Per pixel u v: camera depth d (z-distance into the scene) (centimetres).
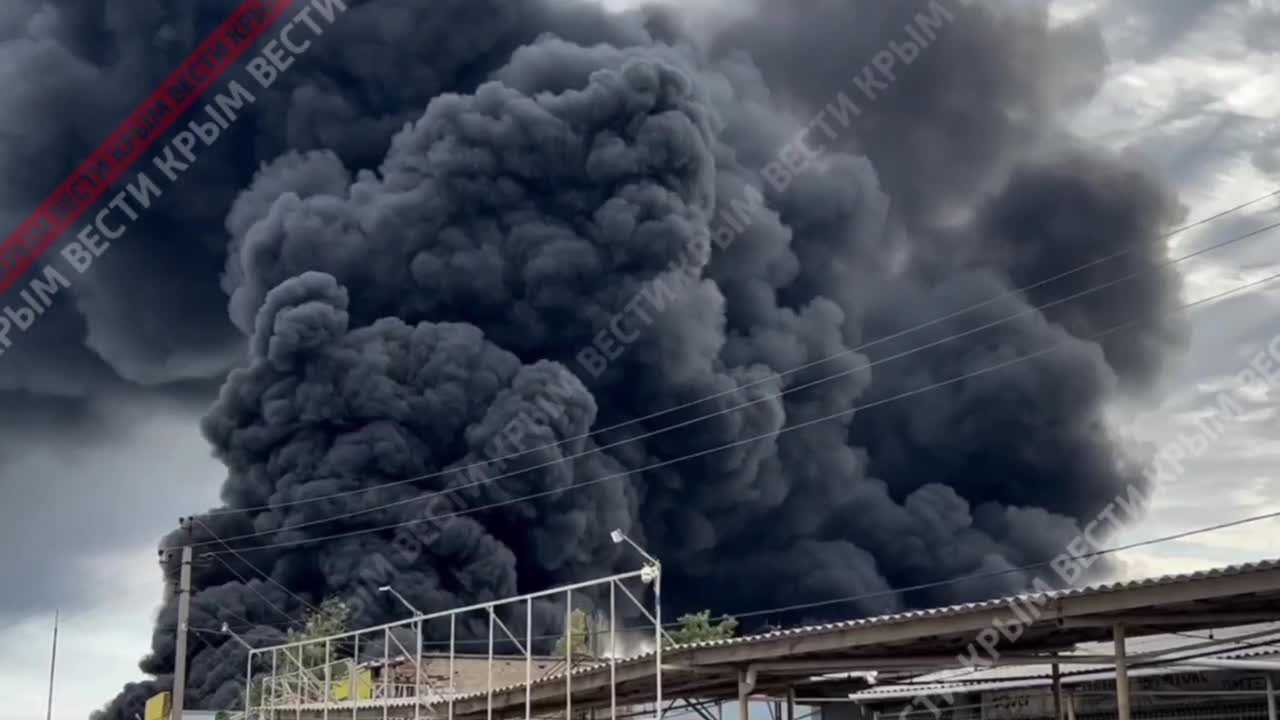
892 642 2417
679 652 2789
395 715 4247
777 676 2991
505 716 3969
